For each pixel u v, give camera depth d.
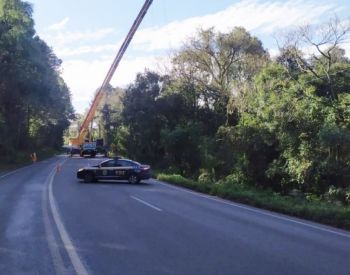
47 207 15.77
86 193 21.11
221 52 52.53
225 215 15.21
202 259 8.68
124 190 23.38
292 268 8.15
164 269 7.88
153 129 56.75
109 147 95.62
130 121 60.69
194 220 13.73
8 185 24.56
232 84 44.41
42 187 23.45
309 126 29.12
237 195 20.89
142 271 7.73
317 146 28.59
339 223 14.02
